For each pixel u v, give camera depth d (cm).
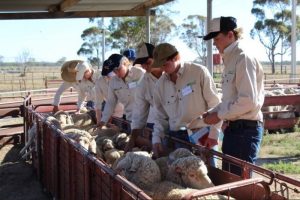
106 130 601
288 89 1388
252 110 384
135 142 538
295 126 1221
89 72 772
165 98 451
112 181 320
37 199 682
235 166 383
